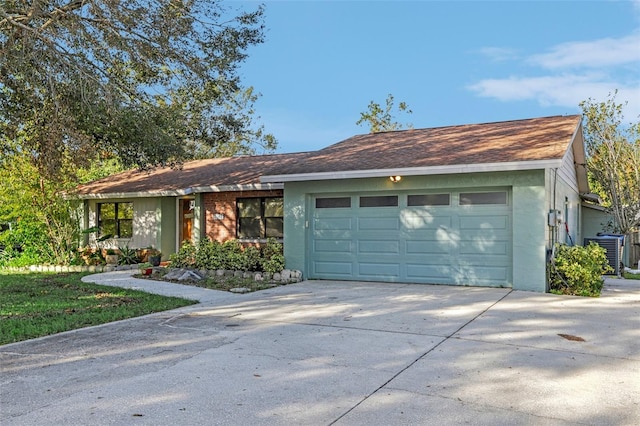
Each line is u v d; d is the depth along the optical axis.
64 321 7.52
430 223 11.16
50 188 16.12
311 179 11.82
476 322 7.11
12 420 3.76
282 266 12.49
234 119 15.18
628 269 17.14
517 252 10.05
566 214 13.66
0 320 7.66
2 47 10.69
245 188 14.91
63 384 4.61
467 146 11.87
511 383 4.54
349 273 12.05
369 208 11.85
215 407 3.98
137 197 17.88
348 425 3.63
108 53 12.10
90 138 12.11
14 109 11.98
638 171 19.36
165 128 12.88
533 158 9.59
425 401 4.10
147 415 3.83
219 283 11.74
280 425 3.63
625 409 3.94
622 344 5.91
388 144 14.05
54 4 11.22
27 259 16.81
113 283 12.00
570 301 8.77
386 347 5.82
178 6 11.94
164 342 6.19
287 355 5.52
